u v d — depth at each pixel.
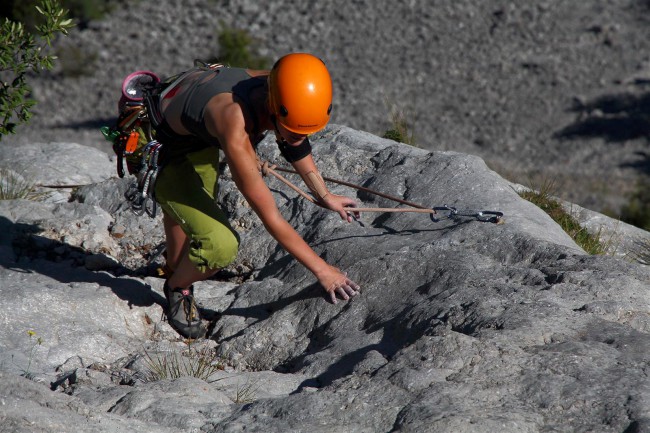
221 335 9.62
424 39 53.22
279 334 9.23
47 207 13.04
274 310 9.73
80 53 51.00
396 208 10.07
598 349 6.89
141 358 8.63
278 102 7.79
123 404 7.06
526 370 6.70
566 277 8.23
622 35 52.50
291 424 6.53
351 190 11.59
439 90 46.94
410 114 44.06
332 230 10.69
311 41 53.44
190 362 8.65
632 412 6.05
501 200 10.41
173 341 9.64
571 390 6.39
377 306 8.92
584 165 37.44
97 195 13.51
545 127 42.22
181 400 7.16
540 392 6.43
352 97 45.97
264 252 11.20
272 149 12.79
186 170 8.88
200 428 6.69
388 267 9.23
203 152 8.84
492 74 48.53
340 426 6.41
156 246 12.24
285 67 7.79
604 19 54.62
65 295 9.70
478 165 11.18
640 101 44.12
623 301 7.77
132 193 9.40
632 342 7.00
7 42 11.63
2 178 14.05
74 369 8.61
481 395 6.48
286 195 11.91
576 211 14.99
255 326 9.45
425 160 11.52
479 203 10.36
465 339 7.10
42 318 9.33
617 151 38.69
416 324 8.07
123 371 8.40
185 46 52.28
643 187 28.92
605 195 33.56
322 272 8.95
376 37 53.66
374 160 12.09
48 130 41.69
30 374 8.41
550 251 8.92
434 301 8.26
